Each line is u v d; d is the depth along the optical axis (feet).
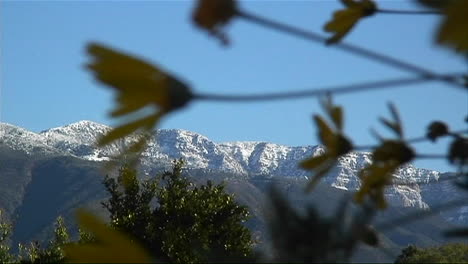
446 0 4.58
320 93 6.10
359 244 5.30
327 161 7.90
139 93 6.31
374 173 7.97
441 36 4.51
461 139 7.69
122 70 6.24
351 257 5.26
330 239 5.25
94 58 6.26
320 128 7.94
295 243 5.24
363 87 6.17
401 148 7.96
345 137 7.89
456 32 4.49
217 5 6.07
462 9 4.47
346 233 5.28
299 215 5.32
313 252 5.25
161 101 6.23
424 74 6.15
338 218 5.32
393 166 7.97
